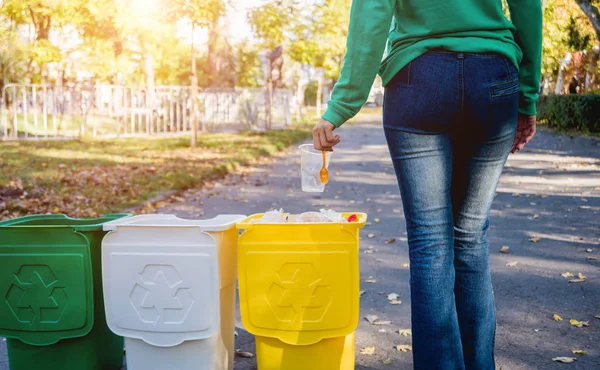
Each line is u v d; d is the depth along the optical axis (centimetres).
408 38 221
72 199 816
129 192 893
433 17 216
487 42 215
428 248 226
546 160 1338
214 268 262
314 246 262
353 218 271
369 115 4416
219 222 285
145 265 266
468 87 213
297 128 2525
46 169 1102
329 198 903
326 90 5731
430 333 225
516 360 316
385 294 441
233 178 1126
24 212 724
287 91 2597
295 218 280
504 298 422
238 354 330
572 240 594
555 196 863
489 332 251
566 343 339
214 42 3009
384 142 1983
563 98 2294
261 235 264
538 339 346
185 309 265
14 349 286
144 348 272
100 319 288
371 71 219
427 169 223
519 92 239
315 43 2434
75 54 2380
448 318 226
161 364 271
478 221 242
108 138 1905
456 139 229
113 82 2495
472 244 245
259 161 1421
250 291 267
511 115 223
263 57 2819
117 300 270
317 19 2658
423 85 216
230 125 2355
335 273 262
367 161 1410
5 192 841
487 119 218
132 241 266
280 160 1457
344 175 1168
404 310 405
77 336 279
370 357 327
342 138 2170
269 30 1916
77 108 2122
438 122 218
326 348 270
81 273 276
